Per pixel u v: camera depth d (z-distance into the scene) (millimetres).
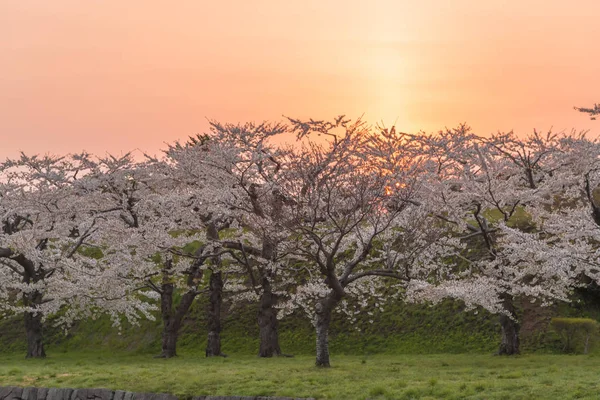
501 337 35219
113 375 26984
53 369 30797
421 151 31562
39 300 38625
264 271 34969
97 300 37688
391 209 29812
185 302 37688
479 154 30625
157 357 36812
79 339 45688
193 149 36344
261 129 34625
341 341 39188
